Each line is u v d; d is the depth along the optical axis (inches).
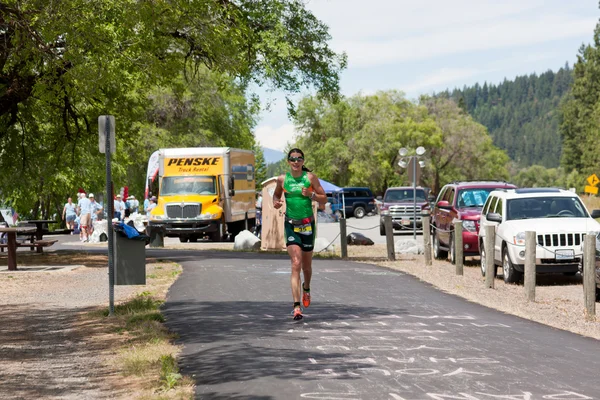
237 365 422.6
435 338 513.0
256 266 1078.4
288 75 1433.3
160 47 1163.9
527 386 373.1
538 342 504.4
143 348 483.2
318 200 584.4
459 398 348.5
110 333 552.1
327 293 768.3
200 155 1884.8
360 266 1117.1
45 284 904.9
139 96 1344.7
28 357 471.5
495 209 1023.6
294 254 583.2
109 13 1059.9
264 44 1344.7
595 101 6274.6
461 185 1238.9
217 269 1026.7
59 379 408.2
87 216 2047.2
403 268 1099.9
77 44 1039.6
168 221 1836.9
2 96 1192.2
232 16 1284.4
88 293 808.3
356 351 464.1
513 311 674.2
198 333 530.0
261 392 359.6
